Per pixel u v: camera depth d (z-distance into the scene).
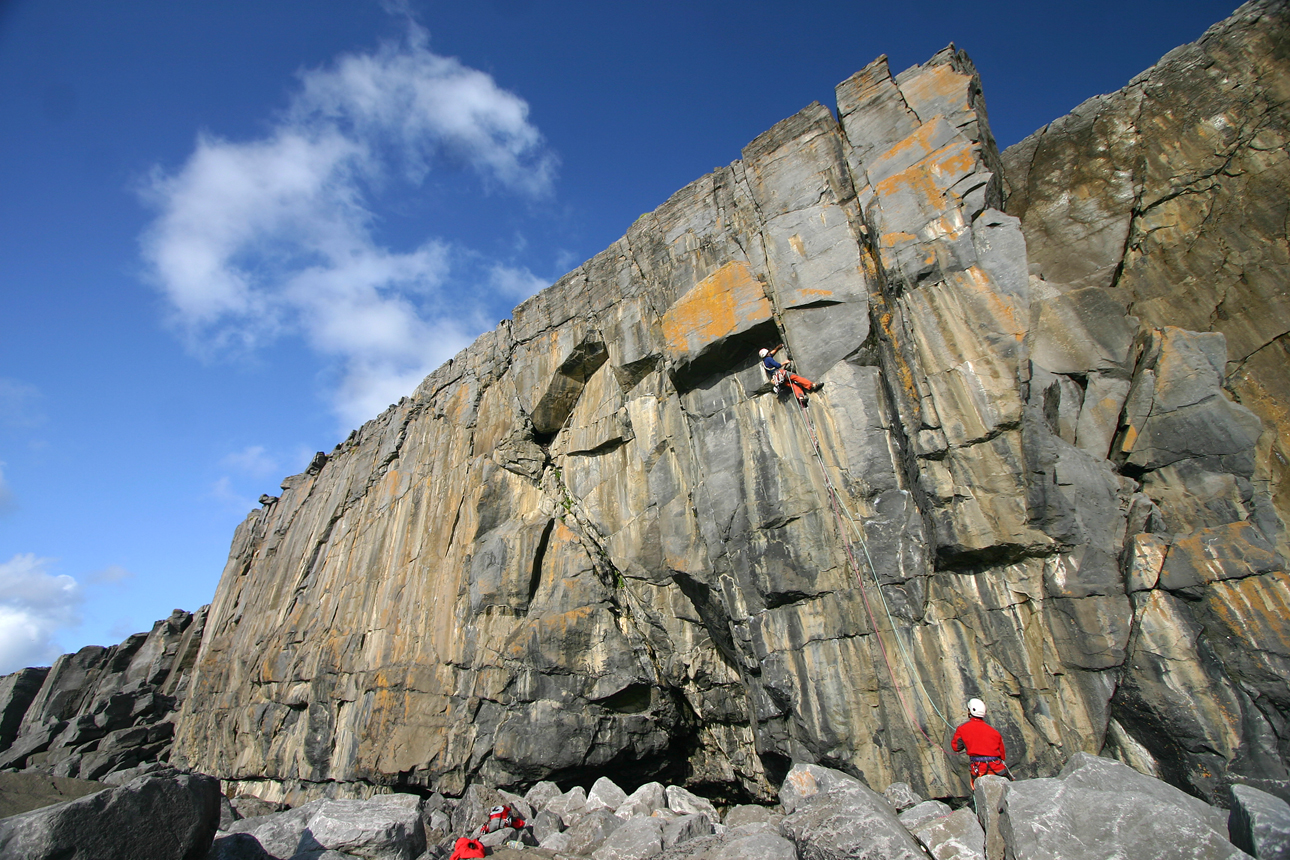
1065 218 13.13
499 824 12.59
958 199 12.46
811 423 13.20
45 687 42.69
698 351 14.86
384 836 9.50
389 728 20.05
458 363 25.17
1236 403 10.11
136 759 34.62
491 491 20.92
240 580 37.50
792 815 8.17
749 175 16.48
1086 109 13.75
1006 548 10.21
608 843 10.03
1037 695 9.61
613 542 17.02
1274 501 9.51
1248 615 8.55
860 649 11.45
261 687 28.47
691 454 15.60
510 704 17.28
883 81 14.61
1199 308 11.30
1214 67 12.52
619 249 19.41
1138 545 9.52
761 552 13.13
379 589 23.92
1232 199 11.68
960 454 10.90
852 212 14.16
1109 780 6.84
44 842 5.94
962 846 7.11
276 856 9.14
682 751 17.12
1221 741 8.21
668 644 15.98
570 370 19.75
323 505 31.44
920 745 10.39
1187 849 5.70
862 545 11.89
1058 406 11.12
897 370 12.28
